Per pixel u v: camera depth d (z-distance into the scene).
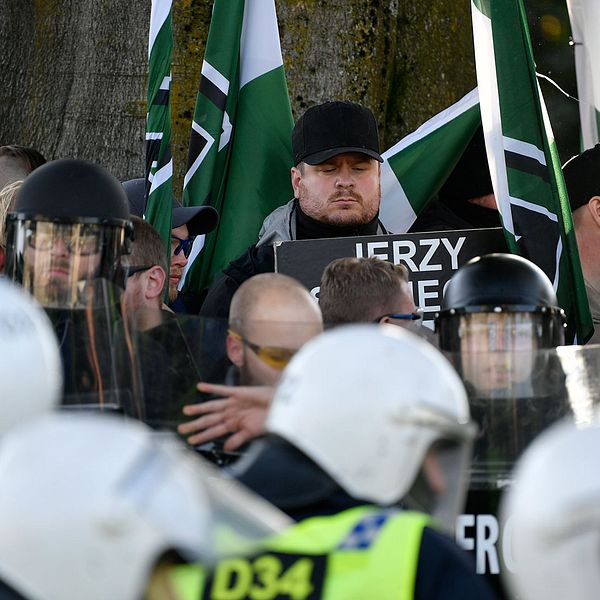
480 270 15.20
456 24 28.05
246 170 22.39
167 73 19.98
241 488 9.69
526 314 14.95
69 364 14.00
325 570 9.40
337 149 20.17
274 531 8.17
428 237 19.08
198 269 22.19
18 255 14.63
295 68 26.62
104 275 14.72
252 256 19.84
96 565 7.35
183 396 14.02
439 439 9.99
